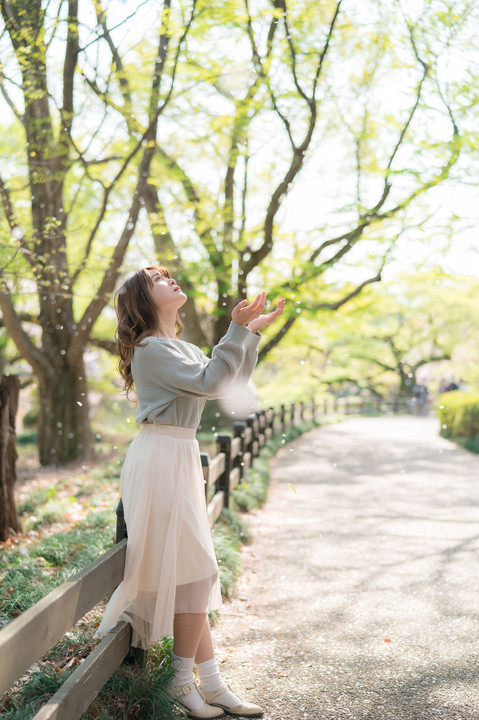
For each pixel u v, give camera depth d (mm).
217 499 5551
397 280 12172
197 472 2719
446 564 5301
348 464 11508
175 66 7312
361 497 8383
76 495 7949
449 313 22234
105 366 17594
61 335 11711
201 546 2641
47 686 2701
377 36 9750
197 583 2672
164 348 2574
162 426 2639
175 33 7617
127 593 2633
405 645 3654
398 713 2881
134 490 2619
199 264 10586
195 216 10312
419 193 9648
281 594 4617
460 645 3623
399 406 30859
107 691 2742
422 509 7621
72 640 3219
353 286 12180
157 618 2564
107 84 7762
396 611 4230
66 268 9062
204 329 14695
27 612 1855
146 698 2713
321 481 9633
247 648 3631
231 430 13406
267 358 13977
